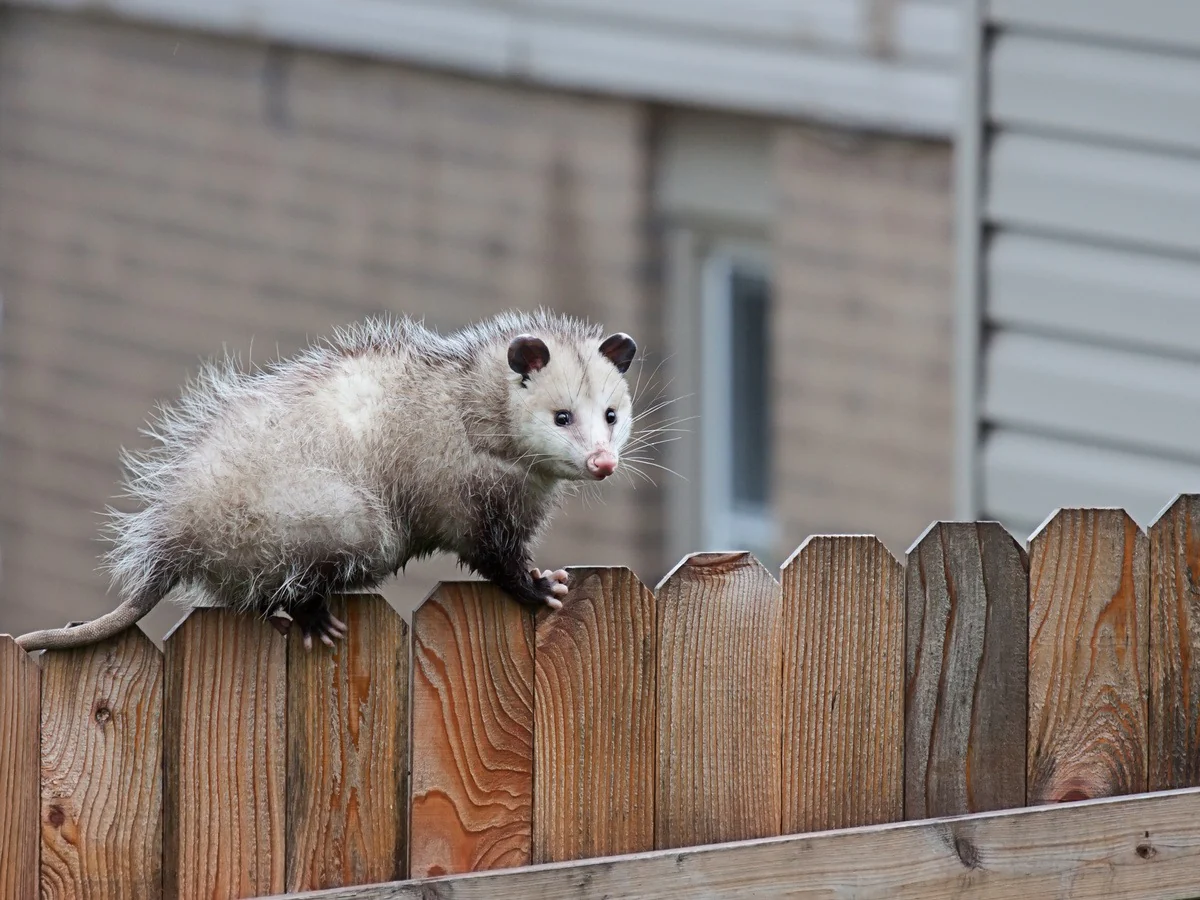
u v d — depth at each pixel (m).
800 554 7.68
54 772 6.46
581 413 8.81
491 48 21.75
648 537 21.19
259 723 6.82
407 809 7.09
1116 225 13.16
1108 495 13.30
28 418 25.95
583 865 7.20
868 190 19.56
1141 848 8.29
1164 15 12.82
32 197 25.83
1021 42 13.60
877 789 7.91
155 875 6.65
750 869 7.50
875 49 19.28
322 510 7.48
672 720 7.49
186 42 24.27
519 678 7.23
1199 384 12.77
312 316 23.58
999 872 8.01
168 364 24.62
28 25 25.64
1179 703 8.54
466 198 22.41
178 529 7.36
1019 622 8.16
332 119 23.25
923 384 19.27
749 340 21.23
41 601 25.72
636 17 20.75
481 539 8.56
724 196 20.72
